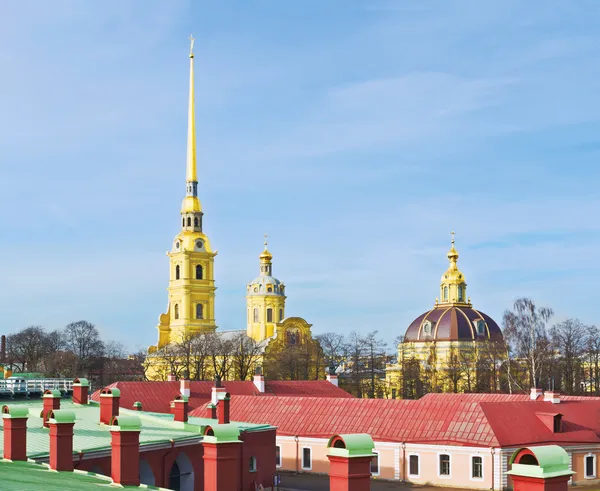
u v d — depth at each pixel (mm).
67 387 87500
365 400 99812
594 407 96938
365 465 19453
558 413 90750
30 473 31328
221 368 198125
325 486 87312
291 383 127000
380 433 93375
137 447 31406
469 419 90312
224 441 23875
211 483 23844
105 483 31125
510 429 89000
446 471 88438
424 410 94500
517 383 162250
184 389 110812
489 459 85625
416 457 90438
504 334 154750
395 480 91438
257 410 103438
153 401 107812
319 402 101812
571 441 89875
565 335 167750
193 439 56688
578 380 166250
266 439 72125
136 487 30500
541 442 88312
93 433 53875
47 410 53531
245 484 68125
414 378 190500
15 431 36125
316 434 96562
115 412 58625
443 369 187625
